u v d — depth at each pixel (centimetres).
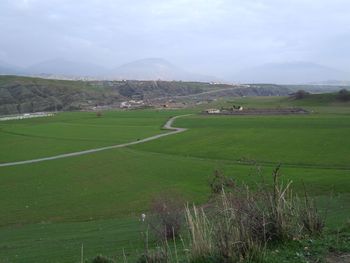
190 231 970
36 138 11194
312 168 5997
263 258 873
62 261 2039
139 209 4191
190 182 5397
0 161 7875
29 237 3109
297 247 970
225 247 865
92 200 4709
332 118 13125
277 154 7406
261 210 1007
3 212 4284
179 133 11169
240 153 7738
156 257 937
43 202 4688
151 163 7044
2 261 2212
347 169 5850
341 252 940
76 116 18288
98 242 2536
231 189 1156
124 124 14300
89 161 7500
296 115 14838
